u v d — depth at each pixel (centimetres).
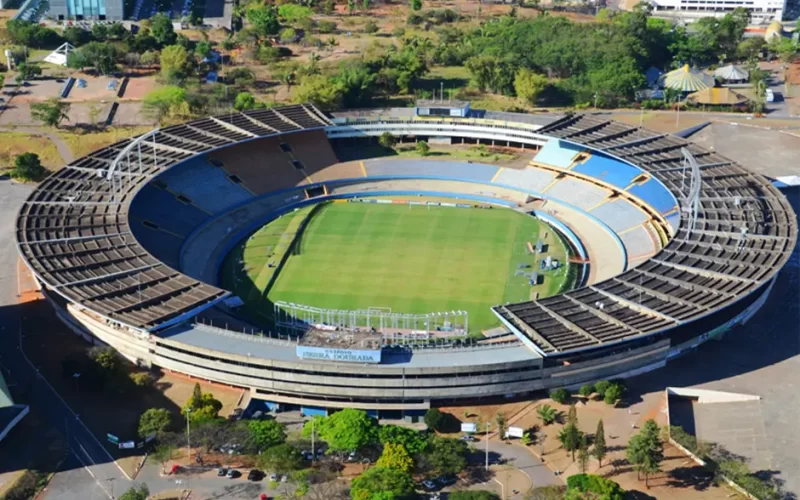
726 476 19488
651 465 19388
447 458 19812
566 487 19400
